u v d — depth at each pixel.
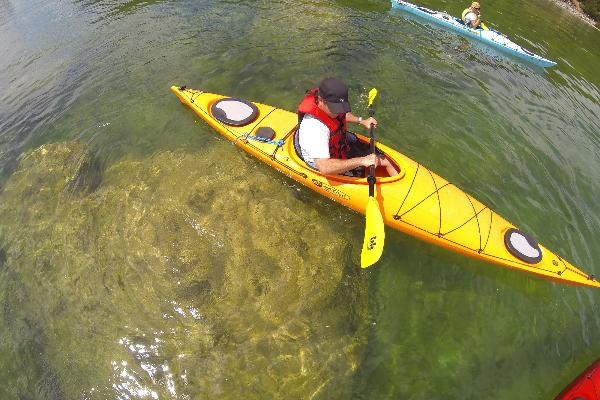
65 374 3.29
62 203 4.66
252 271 3.85
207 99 5.52
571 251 4.30
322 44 7.61
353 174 4.36
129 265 3.93
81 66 6.95
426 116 6.02
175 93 5.77
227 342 3.39
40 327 3.56
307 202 4.49
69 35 7.87
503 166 5.28
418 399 3.16
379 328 3.57
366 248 3.58
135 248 4.07
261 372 3.24
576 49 9.35
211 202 4.47
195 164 4.94
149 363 3.29
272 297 3.67
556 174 5.30
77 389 3.21
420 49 7.86
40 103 6.23
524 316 3.70
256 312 3.57
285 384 3.19
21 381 3.26
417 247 4.17
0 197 4.81
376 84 6.61
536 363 3.40
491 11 10.67
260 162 4.88
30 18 8.70
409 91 6.54
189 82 6.45
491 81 7.16
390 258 4.07
